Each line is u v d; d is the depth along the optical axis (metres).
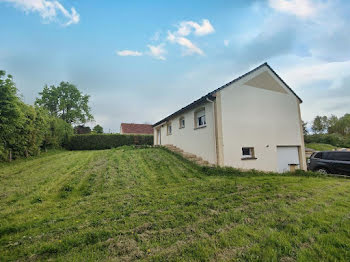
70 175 6.88
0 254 2.30
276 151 10.61
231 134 8.98
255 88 10.31
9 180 6.26
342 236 2.55
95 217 3.42
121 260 2.14
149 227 2.97
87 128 30.78
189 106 10.67
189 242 2.49
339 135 34.00
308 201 4.12
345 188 5.31
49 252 2.34
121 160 9.78
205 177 6.94
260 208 3.71
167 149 13.37
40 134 13.27
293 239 2.49
